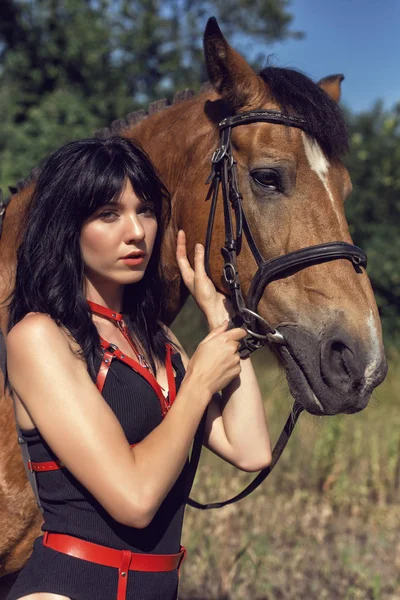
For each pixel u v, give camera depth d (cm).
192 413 162
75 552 158
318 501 464
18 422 171
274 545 410
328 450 476
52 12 1173
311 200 197
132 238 171
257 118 202
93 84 1148
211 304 204
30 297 170
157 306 192
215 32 206
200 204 215
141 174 173
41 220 172
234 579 363
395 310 940
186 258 217
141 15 1259
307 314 192
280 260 194
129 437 166
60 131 1000
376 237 974
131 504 152
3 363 200
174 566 171
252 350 203
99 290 181
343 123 204
